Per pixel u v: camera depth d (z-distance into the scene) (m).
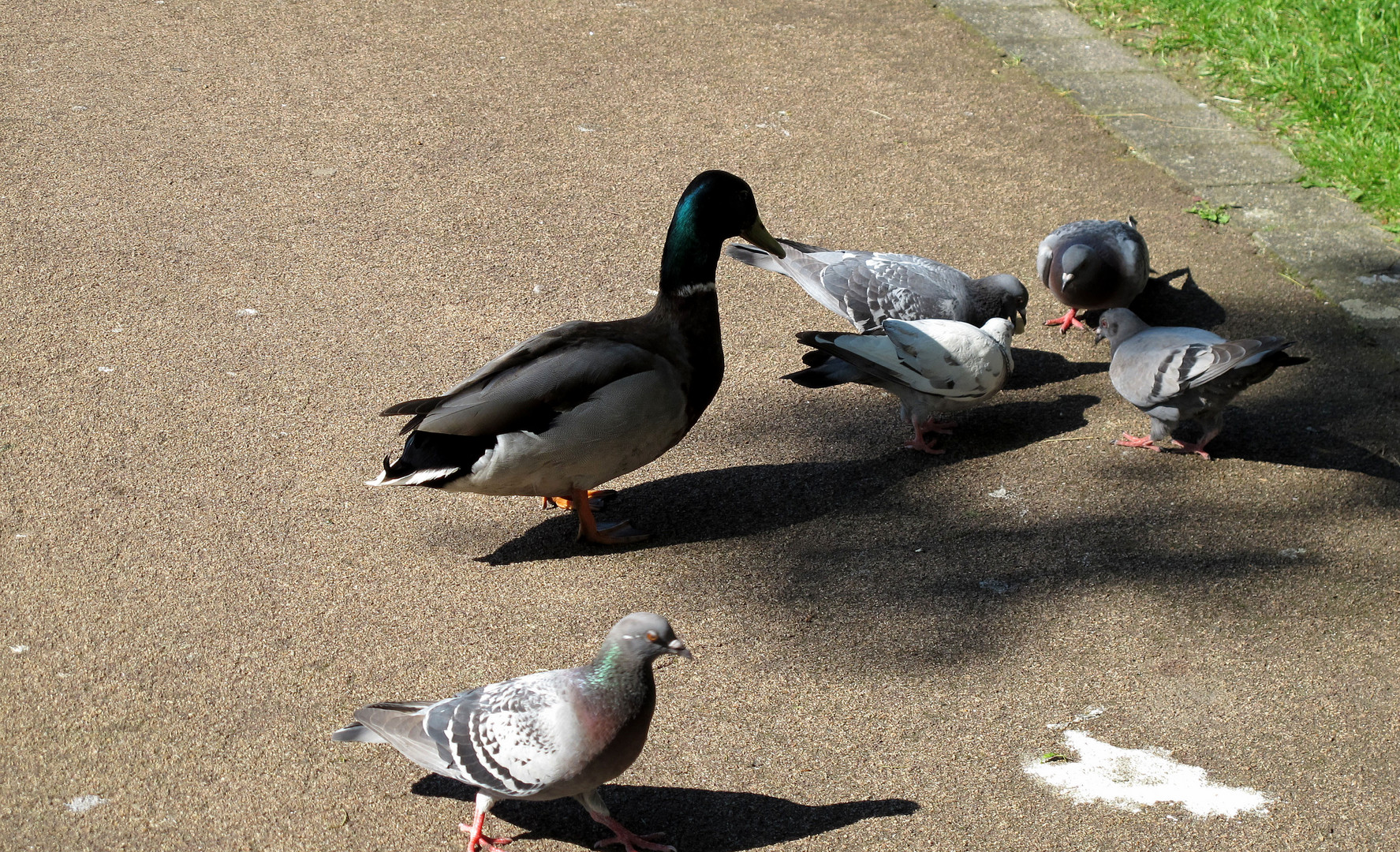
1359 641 3.84
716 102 7.86
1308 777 3.34
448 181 6.82
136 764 3.30
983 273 6.11
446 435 3.95
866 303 5.25
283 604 3.92
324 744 3.40
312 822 3.15
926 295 5.18
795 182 6.93
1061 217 6.61
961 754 3.42
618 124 7.55
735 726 3.51
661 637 2.76
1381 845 3.13
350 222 6.37
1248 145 7.32
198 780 3.26
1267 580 4.11
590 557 4.24
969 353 4.68
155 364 5.16
